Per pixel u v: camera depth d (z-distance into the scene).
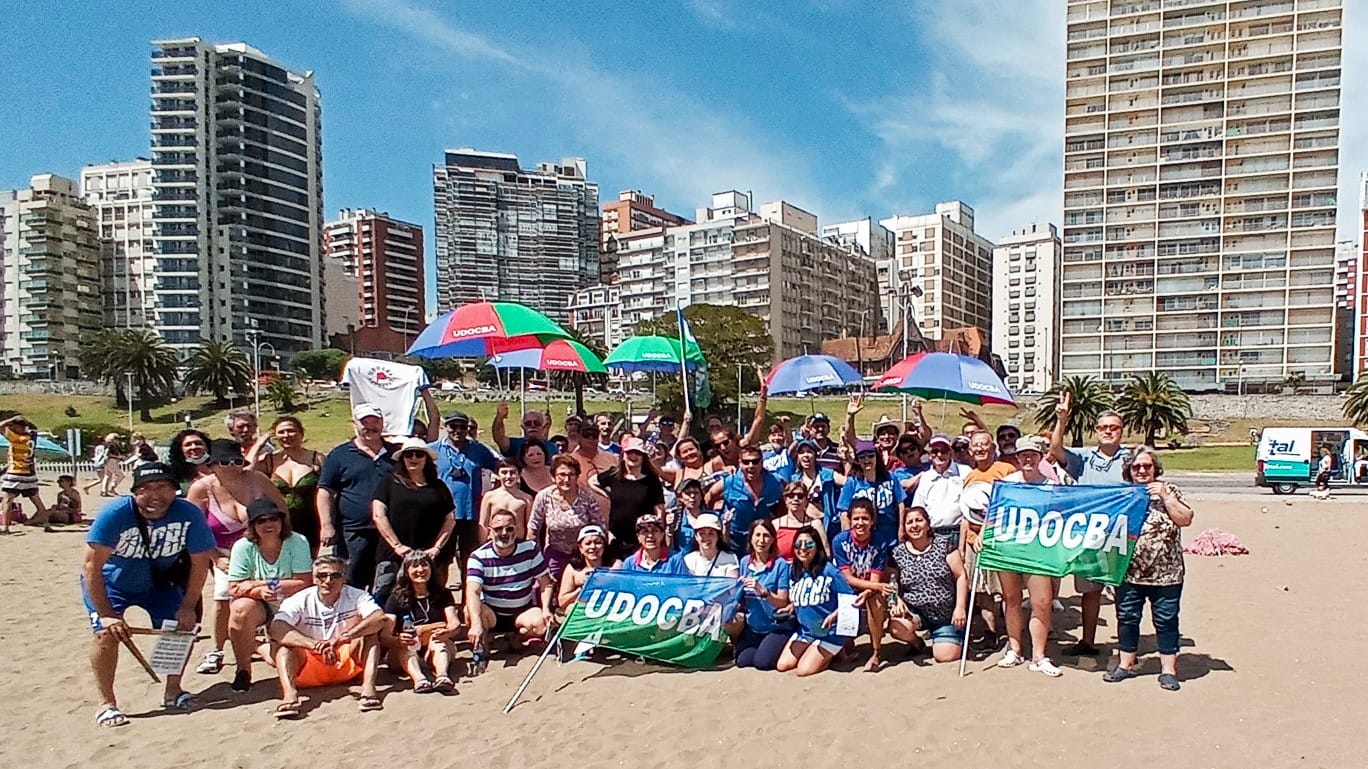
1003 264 150.88
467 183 168.38
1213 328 95.19
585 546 7.58
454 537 7.73
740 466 8.32
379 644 6.65
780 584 7.30
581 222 176.62
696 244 125.88
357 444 7.43
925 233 145.12
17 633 8.58
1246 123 94.44
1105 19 99.62
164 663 6.21
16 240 118.06
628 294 135.12
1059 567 6.68
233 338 122.31
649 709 6.23
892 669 7.09
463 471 8.23
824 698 6.39
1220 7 95.56
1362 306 99.25
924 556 7.49
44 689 6.80
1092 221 100.25
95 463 36.12
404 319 174.25
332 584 6.52
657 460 9.93
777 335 119.31
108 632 5.93
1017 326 149.75
